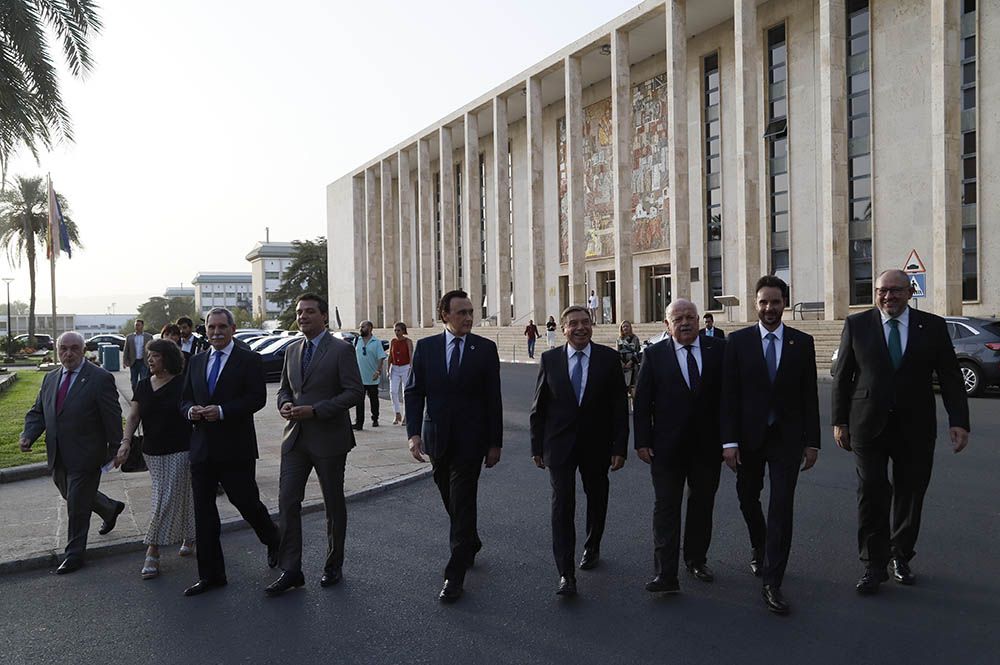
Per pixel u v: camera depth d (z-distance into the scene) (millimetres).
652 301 36688
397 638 4422
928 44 24719
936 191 22156
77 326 156375
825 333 22719
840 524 6520
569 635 4391
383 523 7254
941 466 8656
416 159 56062
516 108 43531
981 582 5031
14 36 12414
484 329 41938
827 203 24562
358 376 5578
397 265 59219
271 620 4789
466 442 5250
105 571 6004
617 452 5359
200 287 162375
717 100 32656
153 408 5844
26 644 4512
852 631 4324
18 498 8281
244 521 7246
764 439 4957
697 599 4922
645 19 31609
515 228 45656
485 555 6039
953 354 5051
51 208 27641
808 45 28500
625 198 32750
